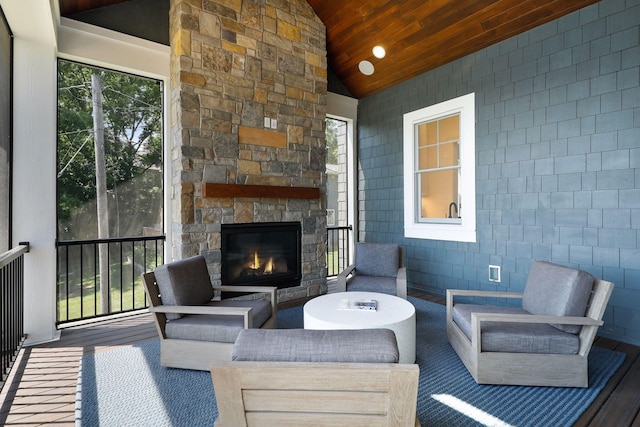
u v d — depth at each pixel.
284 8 4.50
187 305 2.68
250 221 4.20
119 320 3.78
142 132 5.48
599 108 3.25
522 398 2.16
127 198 5.41
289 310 4.10
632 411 2.01
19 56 3.14
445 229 4.63
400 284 3.69
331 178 7.55
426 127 5.01
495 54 4.05
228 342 2.45
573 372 2.26
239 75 4.10
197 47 3.80
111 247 5.55
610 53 3.18
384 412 1.06
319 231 4.84
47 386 2.36
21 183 3.14
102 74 5.30
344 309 2.72
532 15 3.59
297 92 4.61
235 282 4.08
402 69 4.95
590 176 3.31
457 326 2.83
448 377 2.43
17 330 2.94
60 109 5.08
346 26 4.76
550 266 2.58
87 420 1.96
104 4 3.68
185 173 3.71
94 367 2.61
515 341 2.29
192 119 3.76
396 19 4.31
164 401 2.15
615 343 3.06
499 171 4.03
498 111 4.03
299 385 1.06
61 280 5.14
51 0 2.82
